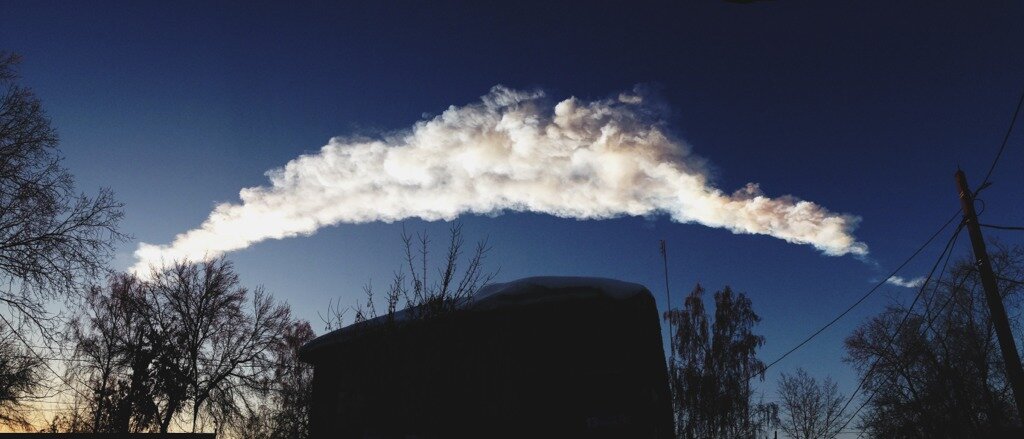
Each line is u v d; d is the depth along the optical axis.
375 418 8.34
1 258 16.16
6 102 16.47
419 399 7.84
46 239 16.69
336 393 9.41
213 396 25.77
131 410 24.30
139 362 25.14
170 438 23.09
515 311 8.51
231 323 27.41
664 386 9.55
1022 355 21.03
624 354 8.53
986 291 10.50
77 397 24.03
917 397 23.20
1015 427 8.98
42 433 18.91
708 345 28.89
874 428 25.00
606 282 8.71
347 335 9.05
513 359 8.38
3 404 16.48
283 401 24.73
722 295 30.05
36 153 16.73
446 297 8.24
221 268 27.83
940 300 22.78
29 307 16.23
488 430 7.92
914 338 23.27
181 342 25.92
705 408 25.31
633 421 8.11
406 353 7.96
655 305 8.97
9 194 16.47
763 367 28.39
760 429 28.39
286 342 28.20
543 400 8.12
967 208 11.09
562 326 8.60
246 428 25.83
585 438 7.96
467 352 8.44
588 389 8.26
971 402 21.72
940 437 22.62
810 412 35.22
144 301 26.16
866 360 24.78
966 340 22.19
